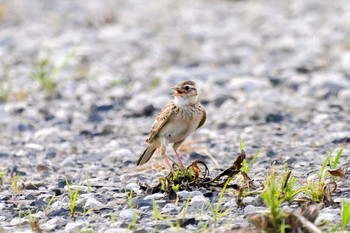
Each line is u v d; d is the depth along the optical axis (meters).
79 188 10.60
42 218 9.48
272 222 8.21
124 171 11.90
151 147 11.62
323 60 20.80
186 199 9.74
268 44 23.67
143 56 22.61
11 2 31.11
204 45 23.84
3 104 17.59
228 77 19.39
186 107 11.30
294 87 18.33
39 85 18.98
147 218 9.18
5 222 9.43
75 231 8.88
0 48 23.34
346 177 10.34
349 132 13.91
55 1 31.55
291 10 29.08
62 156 13.34
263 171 11.20
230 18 28.22
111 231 8.63
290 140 13.61
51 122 16.08
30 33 25.64
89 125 15.96
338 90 17.52
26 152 13.59
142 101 17.39
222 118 15.73
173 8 30.50
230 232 8.39
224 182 10.11
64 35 25.12
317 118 15.28
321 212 8.91
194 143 13.55
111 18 27.45
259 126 14.98
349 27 25.56
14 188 10.89
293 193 9.37
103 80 19.47
